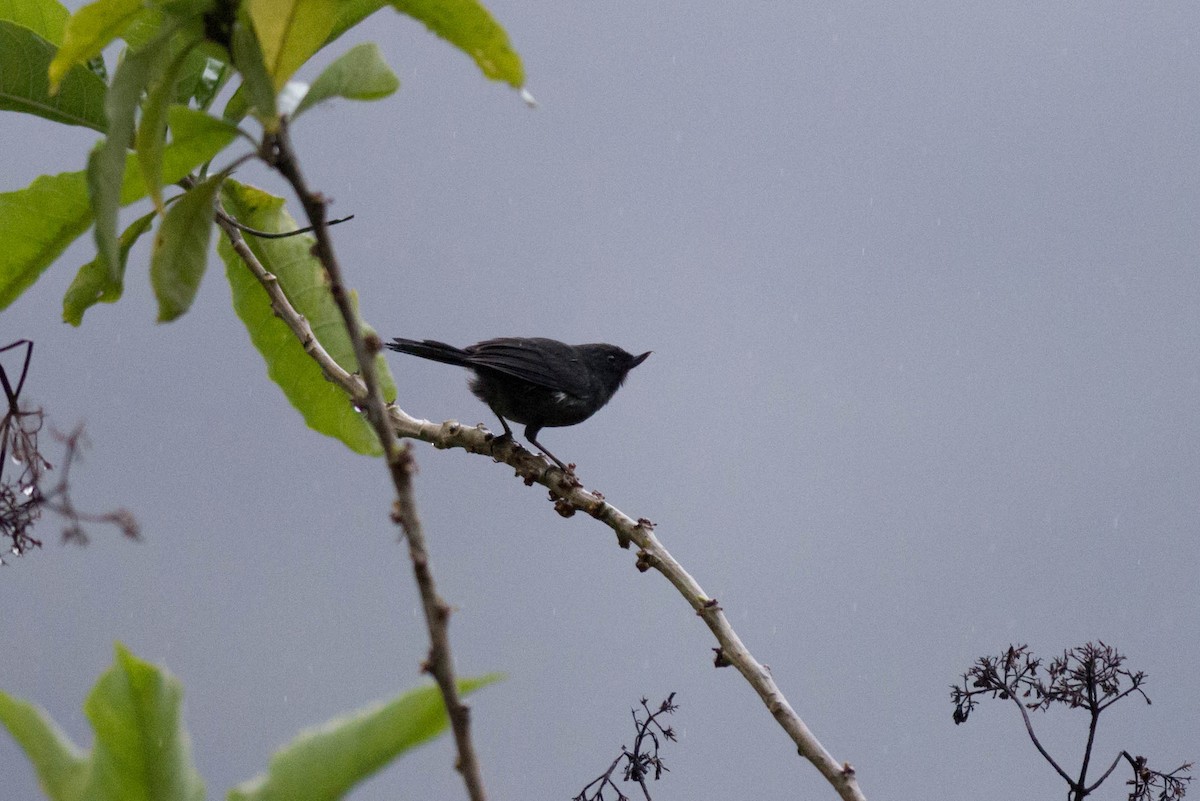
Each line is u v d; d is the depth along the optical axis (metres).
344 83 4.60
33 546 4.89
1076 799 7.94
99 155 4.18
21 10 7.06
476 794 3.09
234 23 4.23
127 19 4.43
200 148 4.60
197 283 4.33
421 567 3.41
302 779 3.04
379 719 3.11
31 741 3.16
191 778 3.19
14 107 6.75
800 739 5.24
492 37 4.29
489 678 3.23
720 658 5.70
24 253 6.60
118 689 3.21
